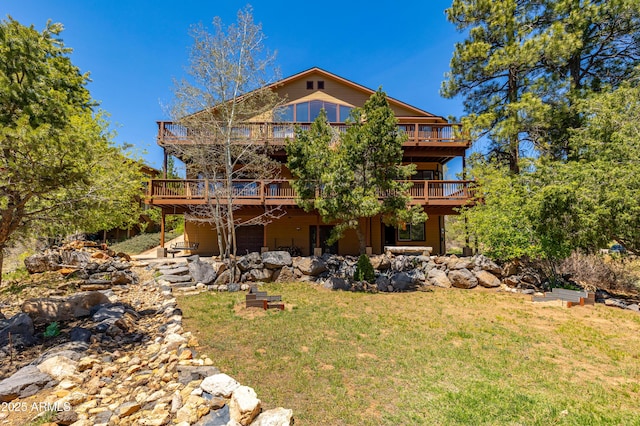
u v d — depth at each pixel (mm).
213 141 11359
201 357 4566
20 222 5984
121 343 5176
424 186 14133
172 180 13445
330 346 5312
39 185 5047
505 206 11320
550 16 14531
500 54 14375
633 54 14500
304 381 4062
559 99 14164
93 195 5996
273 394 3717
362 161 10641
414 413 3463
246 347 5082
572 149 13758
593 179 9250
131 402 3367
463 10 15172
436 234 17406
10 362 4320
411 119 16781
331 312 7449
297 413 3369
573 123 14258
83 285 8773
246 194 14250
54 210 6008
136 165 13438
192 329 5844
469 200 13930
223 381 3516
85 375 3920
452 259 12000
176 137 13578
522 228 10828
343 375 4305
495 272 11305
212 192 12805
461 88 16562
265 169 13891
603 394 4066
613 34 14062
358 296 9414
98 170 6492
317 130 11469
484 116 14391
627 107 11180
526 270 11117
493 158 15234
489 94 16828
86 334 5125
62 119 5223
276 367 4414
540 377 4523
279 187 14500
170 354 4496
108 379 3906
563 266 12008
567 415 3506
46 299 6164
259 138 13445
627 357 5359
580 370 4820
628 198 8320
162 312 6926
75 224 6387
